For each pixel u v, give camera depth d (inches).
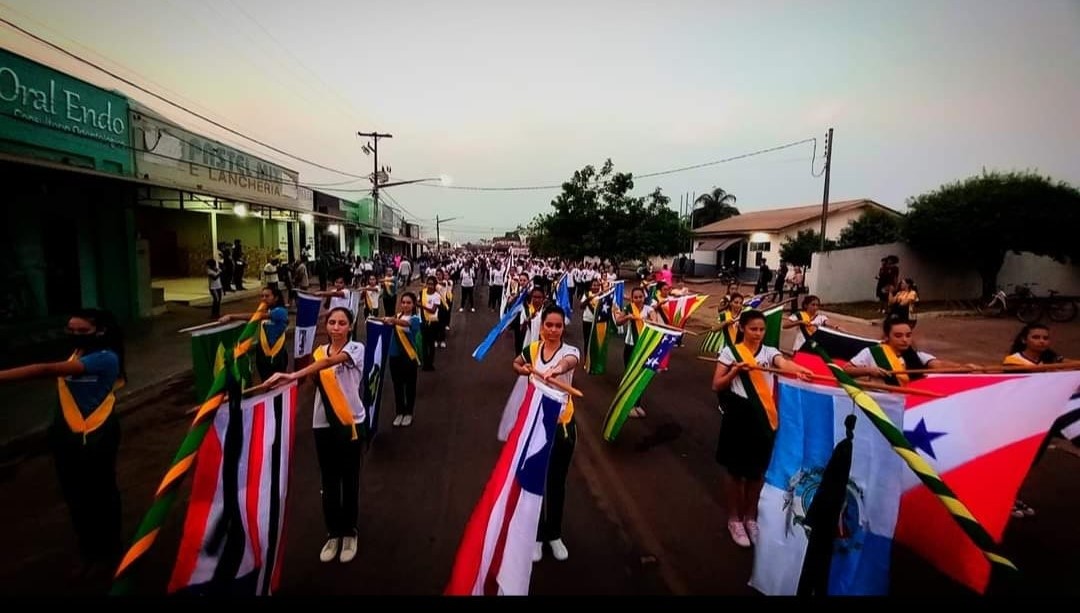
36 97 395.9
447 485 190.4
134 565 86.3
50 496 178.1
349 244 1457.9
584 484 195.0
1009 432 123.4
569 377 148.7
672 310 382.9
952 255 812.6
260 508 115.3
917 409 140.6
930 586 137.1
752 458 152.9
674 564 144.9
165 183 446.9
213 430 107.7
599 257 1358.3
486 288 1204.5
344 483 143.6
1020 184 713.6
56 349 385.7
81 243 469.1
